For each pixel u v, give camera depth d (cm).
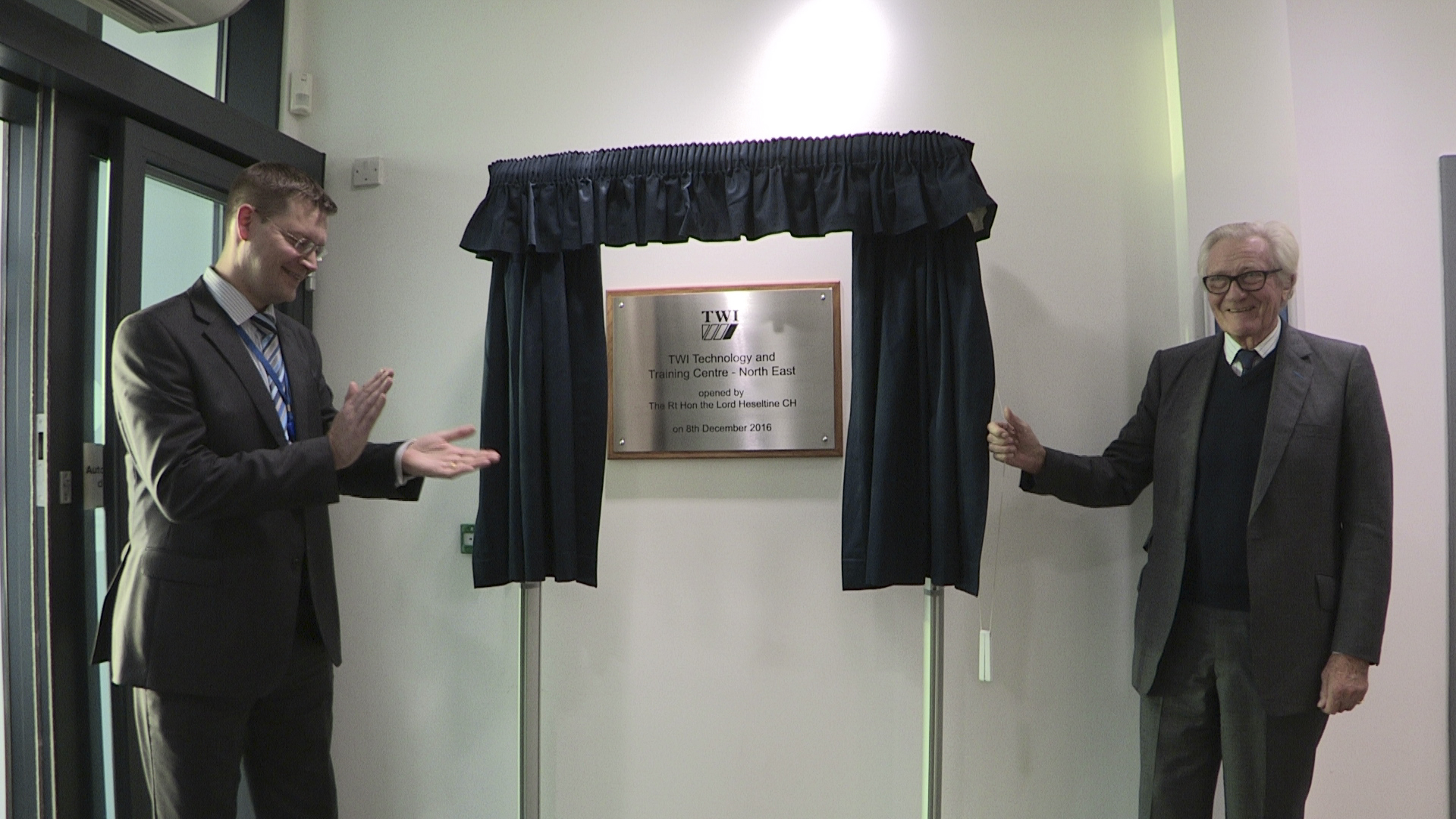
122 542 219
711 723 262
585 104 275
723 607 262
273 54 282
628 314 266
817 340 259
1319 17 249
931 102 261
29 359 213
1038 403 255
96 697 222
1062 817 249
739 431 261
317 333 283
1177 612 214
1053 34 259
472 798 271
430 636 274
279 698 201
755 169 222
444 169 279
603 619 267
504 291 239
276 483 173
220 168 249
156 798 184
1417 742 237
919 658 254
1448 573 239
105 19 226
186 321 183
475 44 280
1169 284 253
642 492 266
